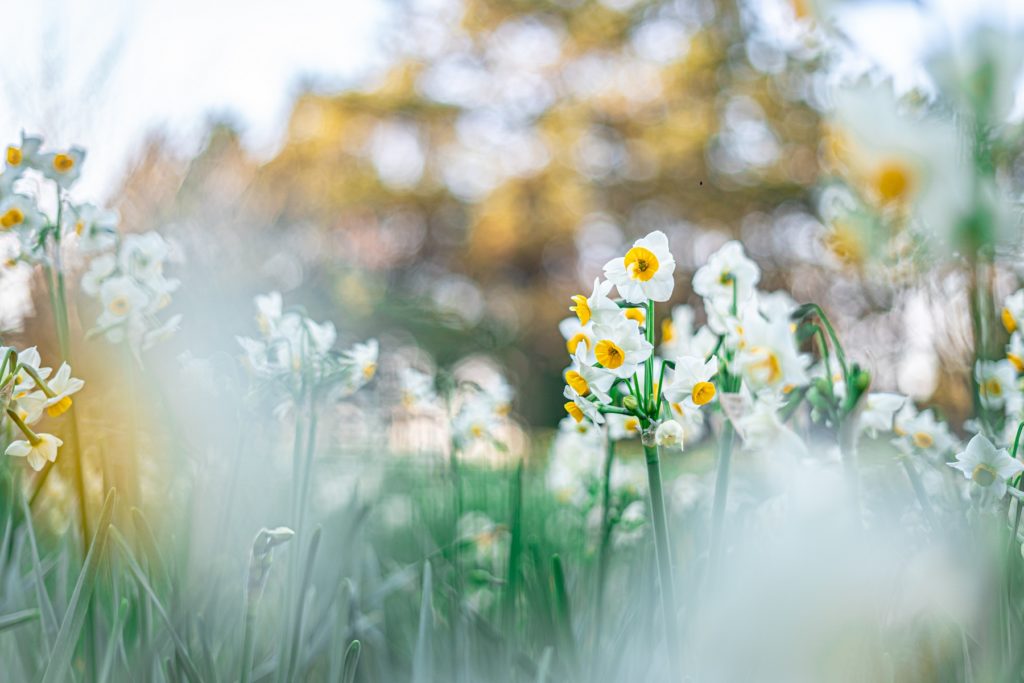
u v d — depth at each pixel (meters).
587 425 0.97
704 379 0.77
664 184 8.55
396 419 1.82
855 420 0.77
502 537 1.19
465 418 1.26
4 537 0.87
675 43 8.91
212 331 1.39
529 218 9.13
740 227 8.34
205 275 1.88
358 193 9.15
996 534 0.72
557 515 1.57
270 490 1.13
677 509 1.25
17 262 0.92
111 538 0.85
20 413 0.81
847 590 0.64
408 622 1.03
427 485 1.47
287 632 0.84
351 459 1.96
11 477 0.94
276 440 1.19
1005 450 0.75
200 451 1.02
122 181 1.94
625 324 0.75
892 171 0.42
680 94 8.65
